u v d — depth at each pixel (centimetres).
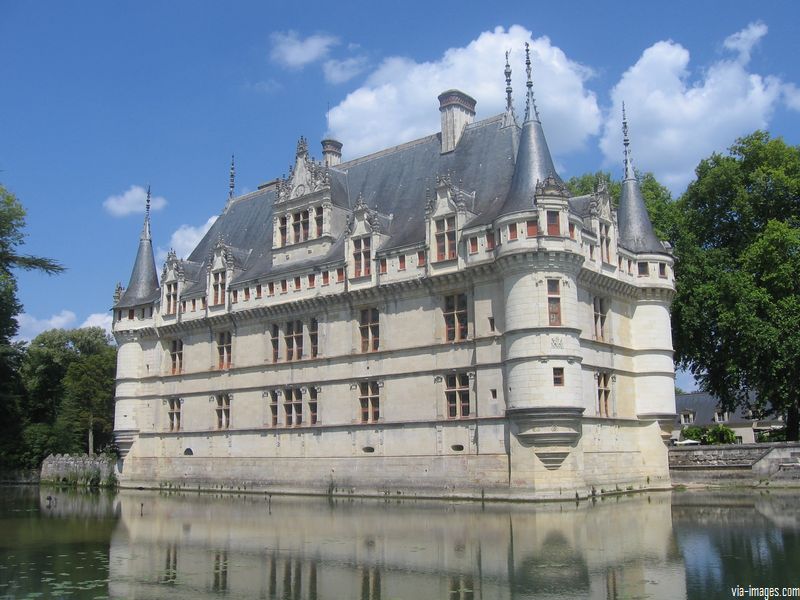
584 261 4447
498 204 4769
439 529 2936
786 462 4925
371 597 1777
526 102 4681
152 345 6575
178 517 3684
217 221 7188
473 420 4456
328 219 5494
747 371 5566
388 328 4959
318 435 5206
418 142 5784
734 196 6012
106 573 2142
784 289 5466
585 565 2103
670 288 5312
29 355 8919
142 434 6500
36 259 2430
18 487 6931
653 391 5162
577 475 4231
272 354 5647
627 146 5638
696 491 4850
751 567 2034
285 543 2647
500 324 4428
